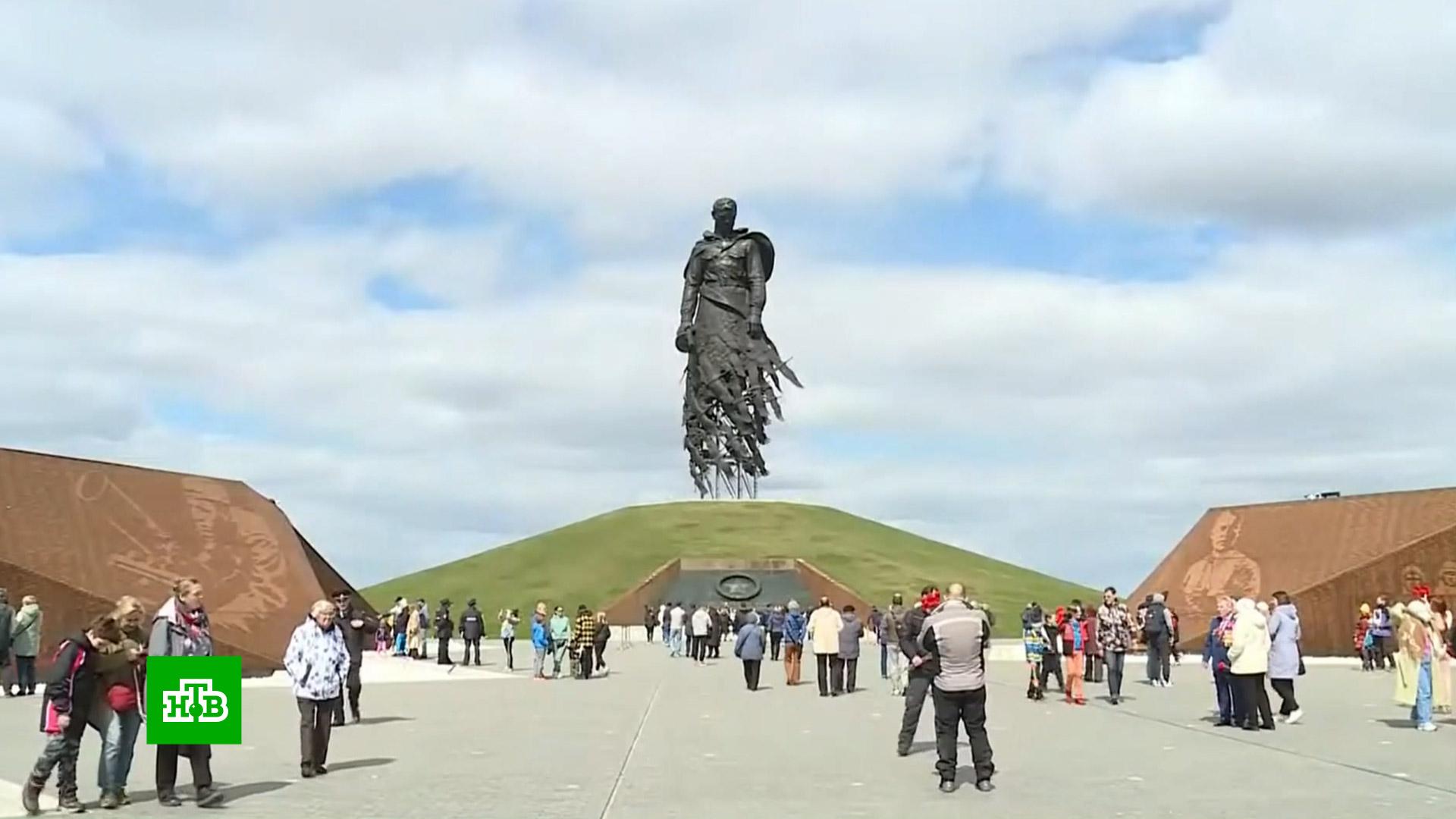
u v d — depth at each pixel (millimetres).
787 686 35812
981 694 16125
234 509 42344
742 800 15312
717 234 95188
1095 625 36312
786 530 94812
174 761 15250
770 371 94625
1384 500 53469
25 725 24172
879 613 39844
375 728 24125
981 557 100000
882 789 16266
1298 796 15438
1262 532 56375
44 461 38594
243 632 38938
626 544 92375
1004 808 14680
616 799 15359
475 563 94188
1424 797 15297
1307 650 51438
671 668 45406
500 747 20859
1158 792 15844
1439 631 25312
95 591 36969
